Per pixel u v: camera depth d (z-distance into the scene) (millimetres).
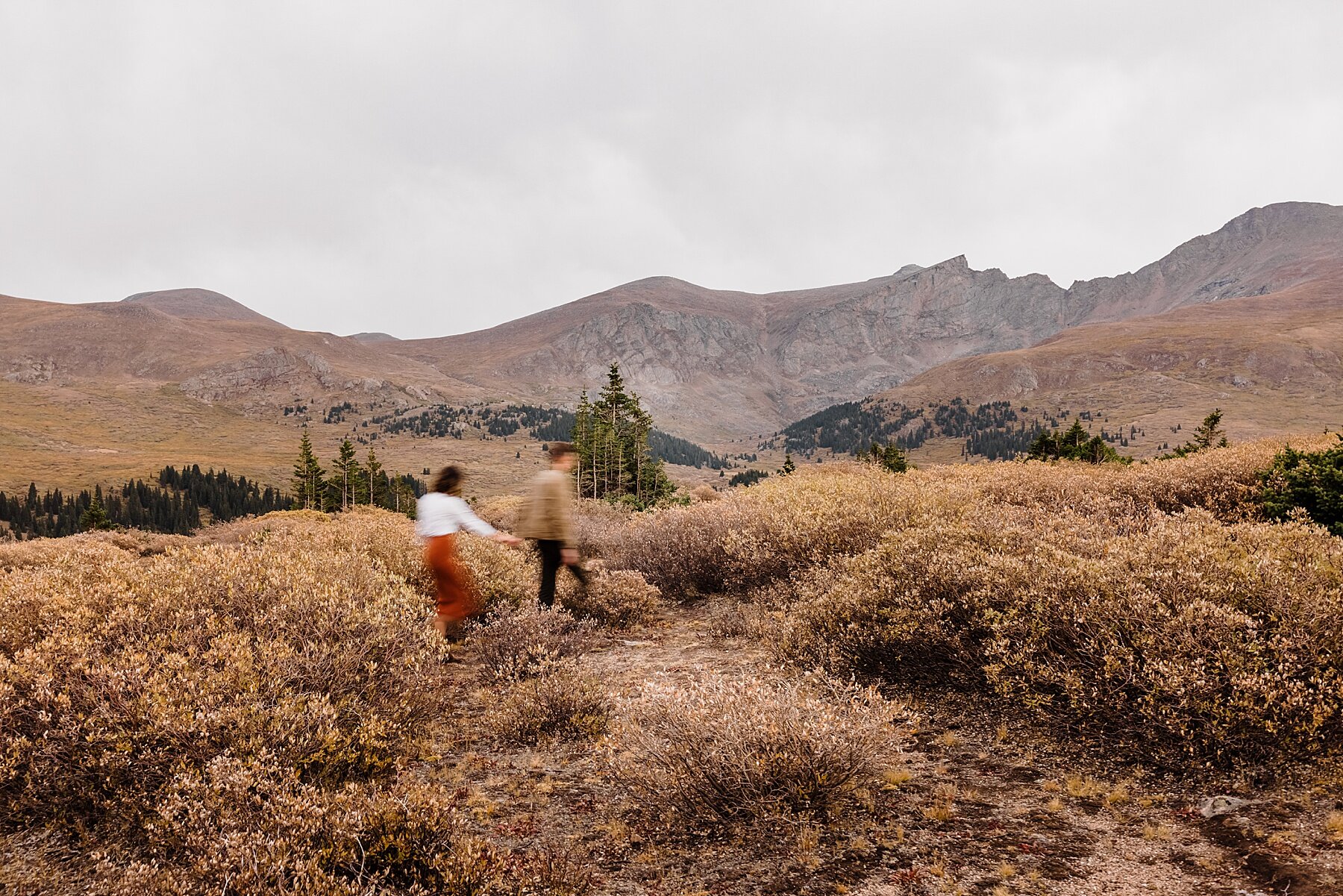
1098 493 9523
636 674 6469
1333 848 2990
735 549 9375
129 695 3783
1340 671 3559
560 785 4293
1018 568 5125
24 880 3078
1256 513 8766
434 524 6547
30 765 3455
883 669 5574
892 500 8961
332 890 2789
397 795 3523
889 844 3418
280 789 3291
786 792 3613
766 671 5688
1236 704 3584
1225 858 3049
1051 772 4070
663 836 3615
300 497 101375
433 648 5410
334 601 5160
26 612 4973
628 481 65688
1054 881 2990
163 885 2793
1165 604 4250
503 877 2998
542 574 7930
